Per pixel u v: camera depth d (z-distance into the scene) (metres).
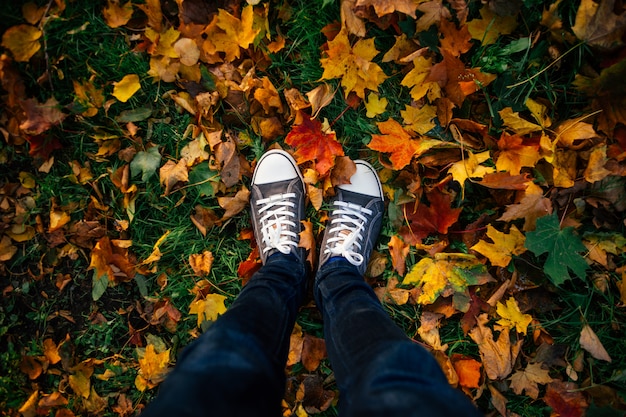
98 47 1.33
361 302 1.12
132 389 1.42
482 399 1.43
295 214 1.40
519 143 1.27
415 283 1.35
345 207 1.41
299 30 1.36
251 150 1.42
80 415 1.40
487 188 1.38
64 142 1.36
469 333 1.38
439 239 1.40
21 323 1.40
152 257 1.35
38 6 1.28
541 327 1.38
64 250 1.39
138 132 1.39
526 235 1.23
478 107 1.36
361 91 1.31
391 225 1.42
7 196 1.36
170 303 1.40
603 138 1.30
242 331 0.92
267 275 1.20
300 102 1.35
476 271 1.34
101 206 1.37
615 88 1.24
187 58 1.28
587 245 1.35
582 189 1.33
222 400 0.74
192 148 1.36
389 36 1.36
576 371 1.39
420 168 1.37
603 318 1.39
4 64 1.26
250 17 1.24
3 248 1.36
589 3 1.16
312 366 1.37
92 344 1.42
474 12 1.34
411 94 1.30
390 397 0.75
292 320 1.16
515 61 1.34
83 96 1.31
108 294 1.42
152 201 1.39
